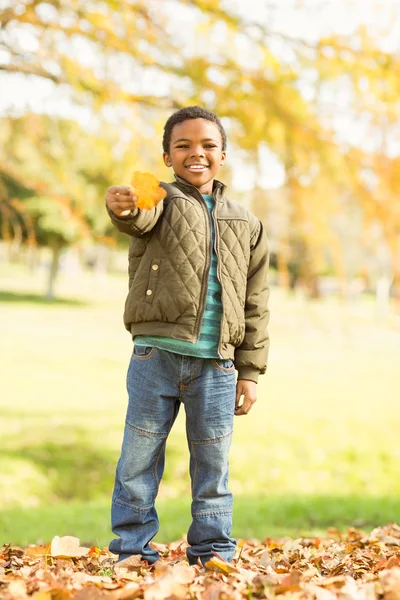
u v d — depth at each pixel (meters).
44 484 12.47
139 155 7.48
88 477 13.15
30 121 7.57
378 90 7.39
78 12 7.31
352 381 25.08
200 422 2.99
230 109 7.43
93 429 16.38
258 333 3.15
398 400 21.61
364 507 7.57
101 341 33.34
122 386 23.16
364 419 18.62
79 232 7.91
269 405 20.00
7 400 19.78
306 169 7.45
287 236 7.57
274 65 7.52
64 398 20.58
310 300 7.91
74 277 62.97
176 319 2.92
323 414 19.05
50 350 29.84
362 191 7.30
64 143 7.68
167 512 7.55
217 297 2.99
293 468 14.16
